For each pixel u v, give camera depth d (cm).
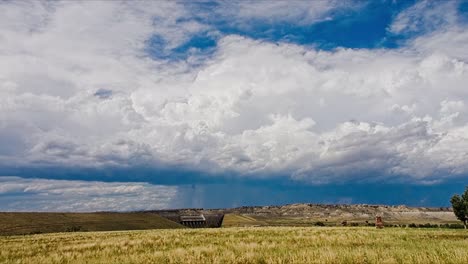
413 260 1983
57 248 3291
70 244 3738
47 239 4719
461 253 2069
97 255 2653
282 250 2494
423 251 2241
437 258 1994
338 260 1989
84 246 3397
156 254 2473
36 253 2970
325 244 2962
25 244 3925
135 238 4338
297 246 2814
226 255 2308
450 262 1923
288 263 1994
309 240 3384
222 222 19888
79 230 12569
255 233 4612
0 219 12181
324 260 1992
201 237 4200
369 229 5428
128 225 14888
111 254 2683
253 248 2658
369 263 1941
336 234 4091
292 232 4666
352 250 2336
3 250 3241
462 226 9038
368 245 2833
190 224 19062
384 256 2070
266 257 2180
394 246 2680
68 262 2370
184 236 4469
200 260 2228
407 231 4769
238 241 3425
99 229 13288
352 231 4744
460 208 7338
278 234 4334
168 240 3847
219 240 3638
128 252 2812
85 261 2384
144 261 2278
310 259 2038
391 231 4750
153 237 4434
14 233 10619
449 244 2681
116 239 4216
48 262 2398
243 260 2147
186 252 2512
